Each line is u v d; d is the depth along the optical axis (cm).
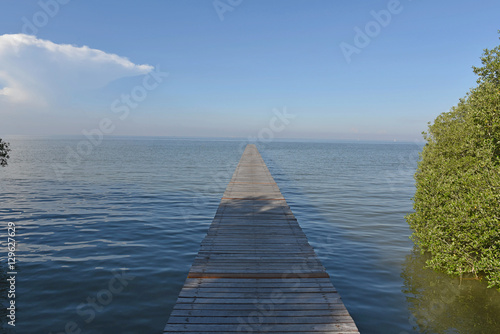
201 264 654
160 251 962
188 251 966
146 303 646
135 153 6900
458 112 1192
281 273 614
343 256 934
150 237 1103
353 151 10350
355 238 1116
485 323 586
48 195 1908
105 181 2520
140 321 581
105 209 1542
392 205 1719
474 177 785
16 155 5722
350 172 3528
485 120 834
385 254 954
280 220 993
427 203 918
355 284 747
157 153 7056
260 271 622
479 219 723
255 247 759
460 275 777
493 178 729
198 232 1177
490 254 695
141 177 2800
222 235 847
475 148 887
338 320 461
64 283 731
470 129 906
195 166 3997
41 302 645
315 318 464
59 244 1015
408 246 1033
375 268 845
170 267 836
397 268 846
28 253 928
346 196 1989
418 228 981
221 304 499
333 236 1138
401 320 595
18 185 2275
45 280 746
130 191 2078
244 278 596
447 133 1130
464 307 643
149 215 1432
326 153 8481
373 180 2827
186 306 491
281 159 5703
